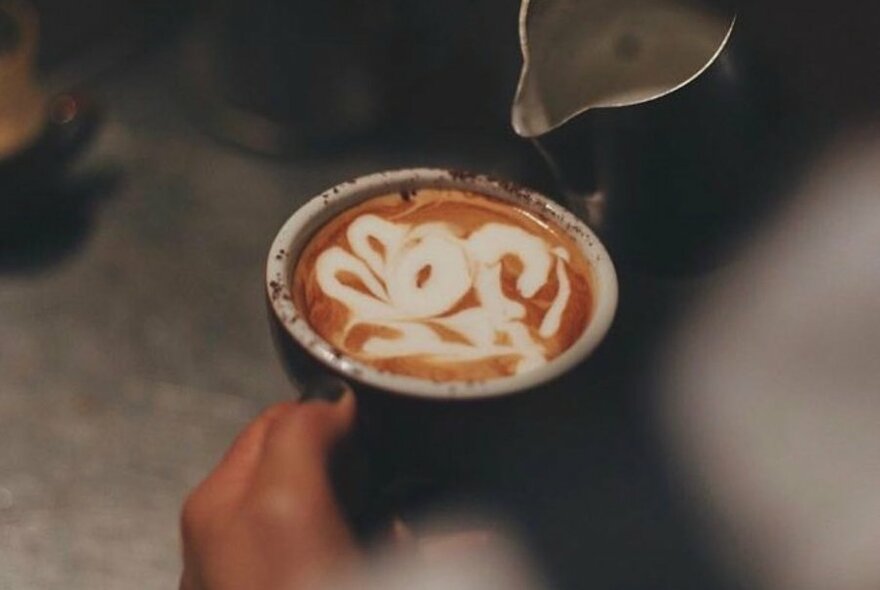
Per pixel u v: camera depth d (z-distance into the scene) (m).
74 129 0.64
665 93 0.45
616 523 0.47
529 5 0.45
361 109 0.67
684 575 0.47
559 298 0.45
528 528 0.44
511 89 0.65
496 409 0.41
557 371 0.42
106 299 0.61
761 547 0.48
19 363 0.58
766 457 0.49
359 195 0.47
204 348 0.59
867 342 0.50
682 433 0.49
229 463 0.42
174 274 0.62
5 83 0.62
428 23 0.65
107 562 0.52
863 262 0.50
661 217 0.48
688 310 0.51
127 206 0.64
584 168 0.48
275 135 0.66
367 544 0.41
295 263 0.45
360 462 0.42
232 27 0.66
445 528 0.43
